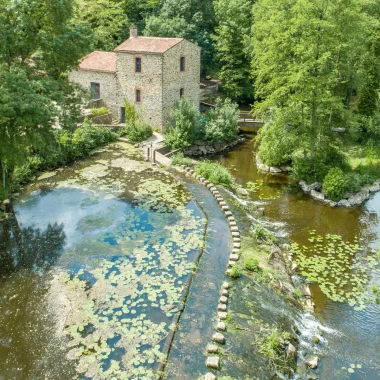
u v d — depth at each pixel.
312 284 17.55
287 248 20.11
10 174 23.95
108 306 14.69
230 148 37.34
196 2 53.62
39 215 21.84
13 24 20.30
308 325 15.02
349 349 14.02
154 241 19.28
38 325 13.77
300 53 26.23
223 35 47.84
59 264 17.38
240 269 16.98
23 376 11.71
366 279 17.94
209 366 12.04
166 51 33.78
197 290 15.69
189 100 38.91
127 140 34.25
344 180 25.66
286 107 27.83
